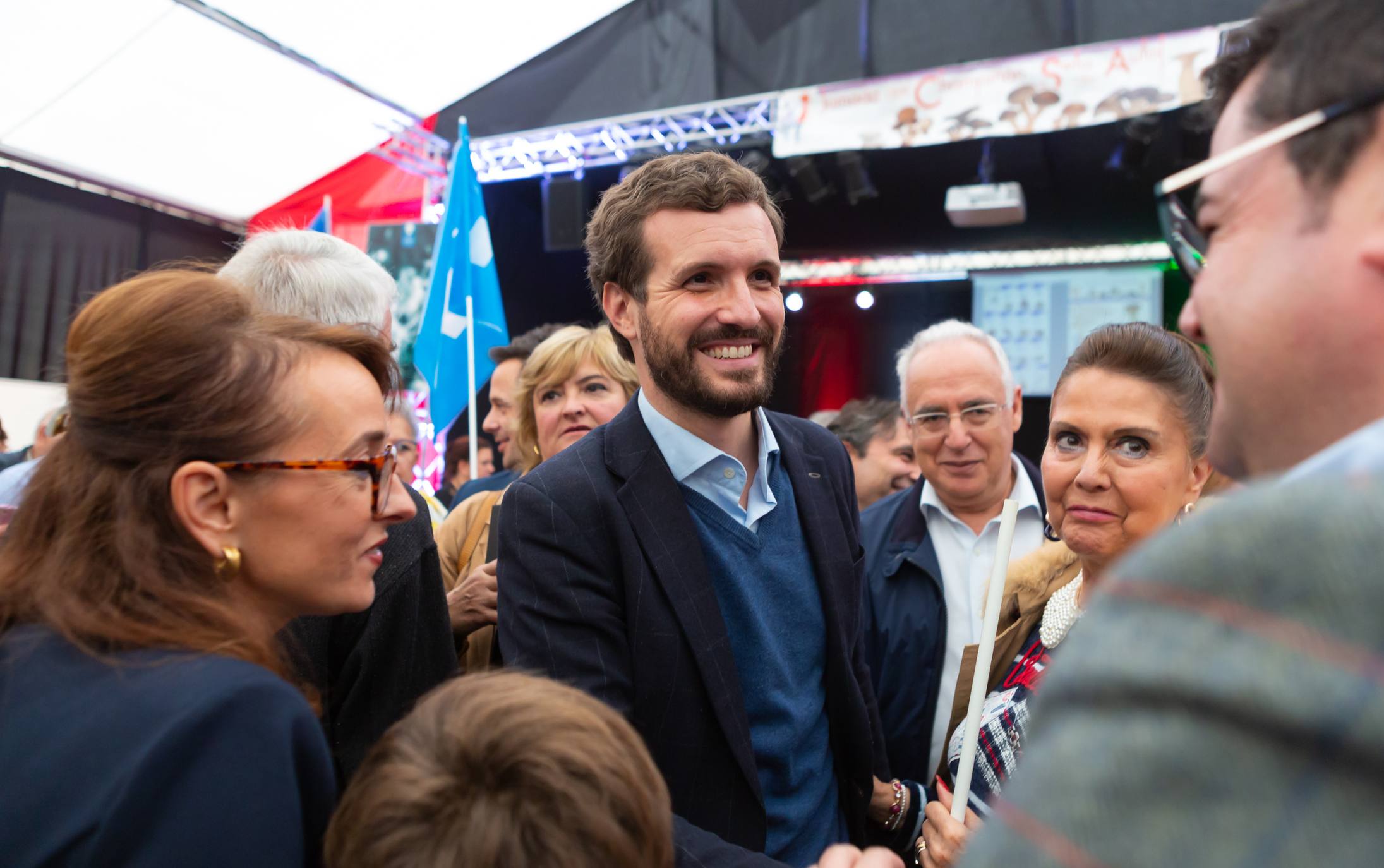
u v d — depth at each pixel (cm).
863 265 884
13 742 68
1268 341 45
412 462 341
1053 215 764
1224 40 50
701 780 122
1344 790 26
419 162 606
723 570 130
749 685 130
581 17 561
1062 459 130
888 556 222
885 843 156
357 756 128
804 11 530
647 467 130
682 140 575
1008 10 486
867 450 331
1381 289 41
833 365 936
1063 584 146
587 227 145
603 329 236
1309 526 29
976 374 213
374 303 141
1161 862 27
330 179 643
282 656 93
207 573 80
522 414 253
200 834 63
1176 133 600
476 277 341
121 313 80
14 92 516
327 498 84
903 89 502
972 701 113
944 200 760
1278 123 45
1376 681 26
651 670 121
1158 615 31
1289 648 28
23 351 569
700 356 126
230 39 497
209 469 78
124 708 67
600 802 66
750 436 139
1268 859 26
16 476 124
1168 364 124
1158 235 765
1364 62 41
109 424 78
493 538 195
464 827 63
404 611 132
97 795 64
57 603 75
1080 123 464
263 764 67
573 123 580
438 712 72
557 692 74
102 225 612
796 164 631
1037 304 780
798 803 133
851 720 140
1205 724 28
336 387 86
